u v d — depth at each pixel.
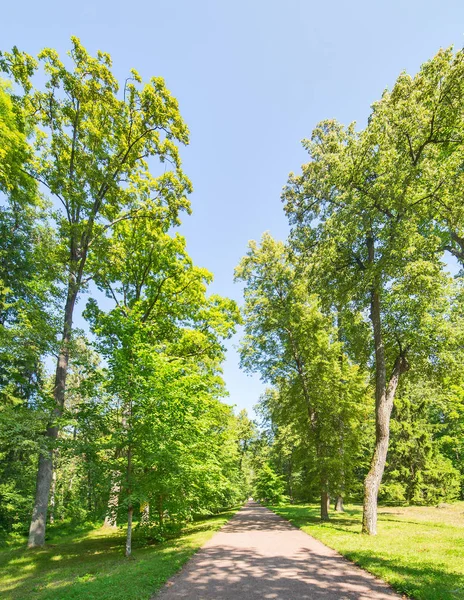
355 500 34.28
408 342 14.40
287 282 21.25
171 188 18.53
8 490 19.36
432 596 5.31
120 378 10.12
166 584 6.56
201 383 11.92
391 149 12.74
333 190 17.45
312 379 19.83
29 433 11.79
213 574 7.28
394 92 13.02
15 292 18.89
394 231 12.41
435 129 12.80
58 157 16.19
